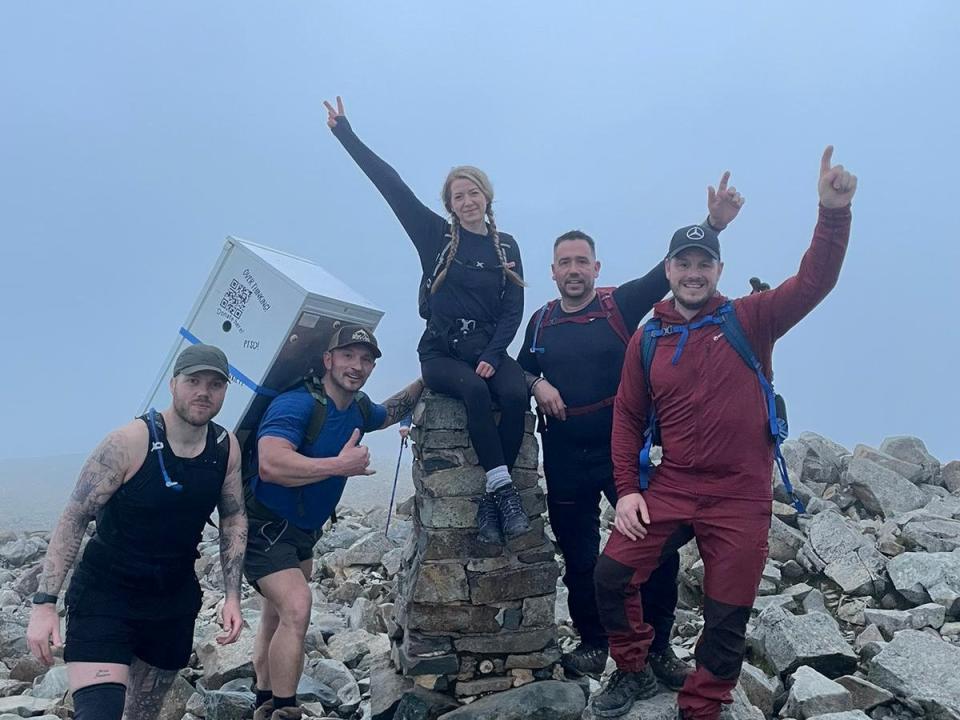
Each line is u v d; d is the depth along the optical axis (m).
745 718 2.68
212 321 2.88
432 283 2.88
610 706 2.54
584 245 2.93
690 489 2.36
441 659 2.90
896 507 5.23
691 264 2.37
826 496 5.63
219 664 3.42
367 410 2.91
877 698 2.91
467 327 2.87
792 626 3.32
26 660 3.91
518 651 2.96
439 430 2.95
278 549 2.71
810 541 4.47
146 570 2.23
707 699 2.33
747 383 2.33
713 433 2.31
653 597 2.75
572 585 3.05
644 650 2.53
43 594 2.13
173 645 2.37
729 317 2.35
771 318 2.33
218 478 2.32
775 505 4.93
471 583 2.91
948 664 2.95
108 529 2.23
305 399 2.70
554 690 2.87
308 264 3.24
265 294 2.78
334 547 6.04
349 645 3.85
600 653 3.04
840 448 6.38
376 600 4.67
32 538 7.56
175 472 2.23
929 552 4.23
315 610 4.70
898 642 3.12
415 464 3.13
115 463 2.19
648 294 2.87
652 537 2.41
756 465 2.33
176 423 2.27
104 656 2.18
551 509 3.03
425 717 2.87
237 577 2.44
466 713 2.82
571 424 2.89
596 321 2.93
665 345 2.41
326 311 2.81
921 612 3.61
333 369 2.74
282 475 2.56
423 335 3.01
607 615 2.47
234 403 2.79
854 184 2.15
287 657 2.62
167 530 2.24
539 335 3.02
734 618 2.30
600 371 2.87
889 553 4.47
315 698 3.27
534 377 2.98
